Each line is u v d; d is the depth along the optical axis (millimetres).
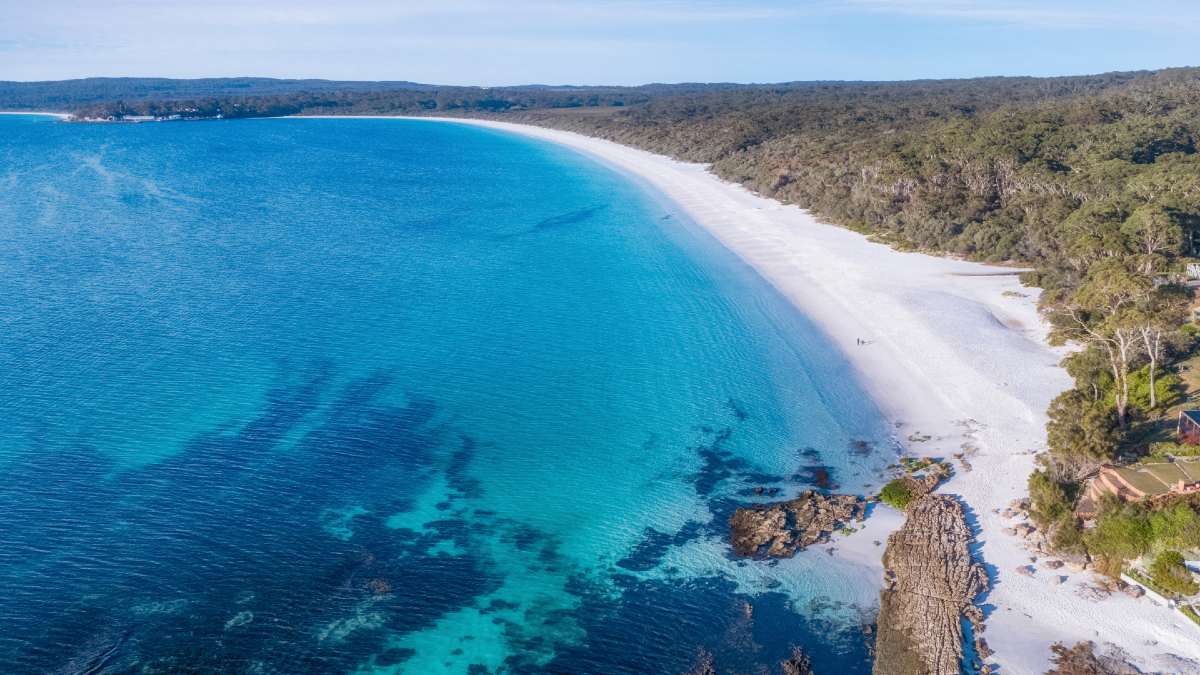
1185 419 47031
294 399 61031
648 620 38625
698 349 71375
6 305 81000
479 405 60719
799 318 78562
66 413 57844
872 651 36219
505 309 82375
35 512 45938
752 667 35656
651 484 50156
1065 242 81875
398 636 37500
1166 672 33125
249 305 82500
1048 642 35375
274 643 36812
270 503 47531
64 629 37219
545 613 39125
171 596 39594
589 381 64938
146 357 68188
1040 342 68438
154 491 48406
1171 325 52031
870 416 58125
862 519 45594
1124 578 38281
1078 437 45656
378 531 45219
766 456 53250
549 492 49469
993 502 45781
